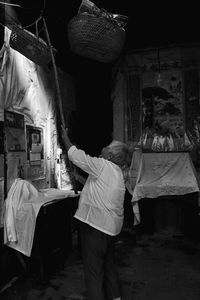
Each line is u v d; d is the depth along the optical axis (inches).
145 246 160.6
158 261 139.2
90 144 208.7
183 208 172.7
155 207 178.4
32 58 109.3
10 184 119.9
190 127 184.2
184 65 186.4
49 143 162.4
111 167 89.0
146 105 192.9
